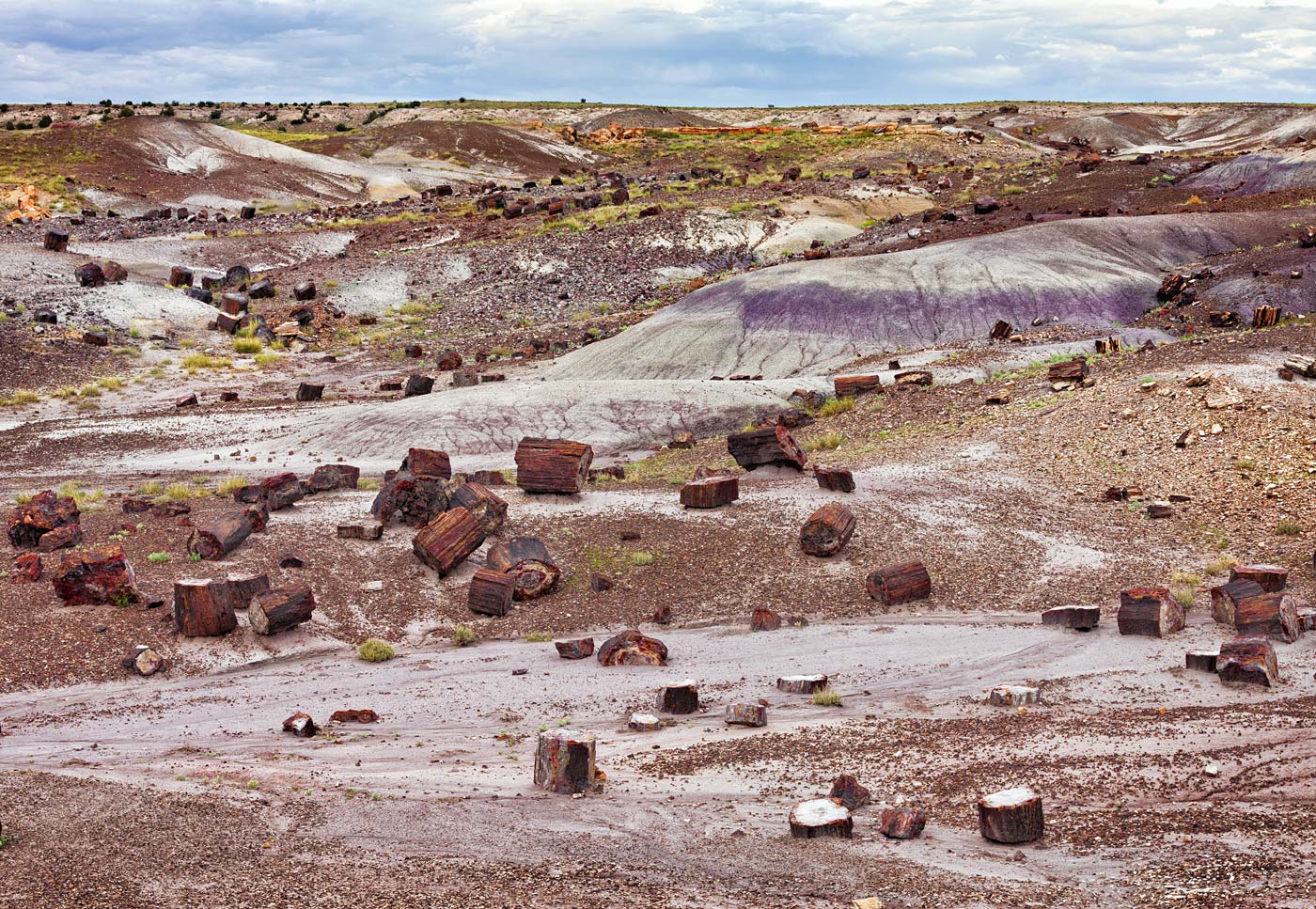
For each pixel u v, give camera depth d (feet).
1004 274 157.38
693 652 54.34
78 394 137.28
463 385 142.61
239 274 197.47
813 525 66.08
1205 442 81.20
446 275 204.54
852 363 137.08
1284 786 34.09
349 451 106.32
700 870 29.50
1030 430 89.97
